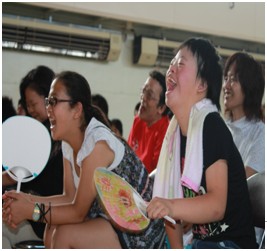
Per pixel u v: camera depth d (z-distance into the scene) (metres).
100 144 1.85
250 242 1.71
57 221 1.85
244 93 2.30
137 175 1.97
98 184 1.65
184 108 1.78
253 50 5.04
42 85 2.46
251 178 1.86
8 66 4.15
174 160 1.83
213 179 1.61
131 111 4.74
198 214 1.56
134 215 1.62
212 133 1.64
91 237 1.80
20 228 2.29
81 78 1.99
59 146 2.37
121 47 4.62
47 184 2.38
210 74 1.75
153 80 2.88
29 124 2.03
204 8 4.56
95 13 4.11
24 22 4.09
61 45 4.26
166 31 4.77
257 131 2.27
